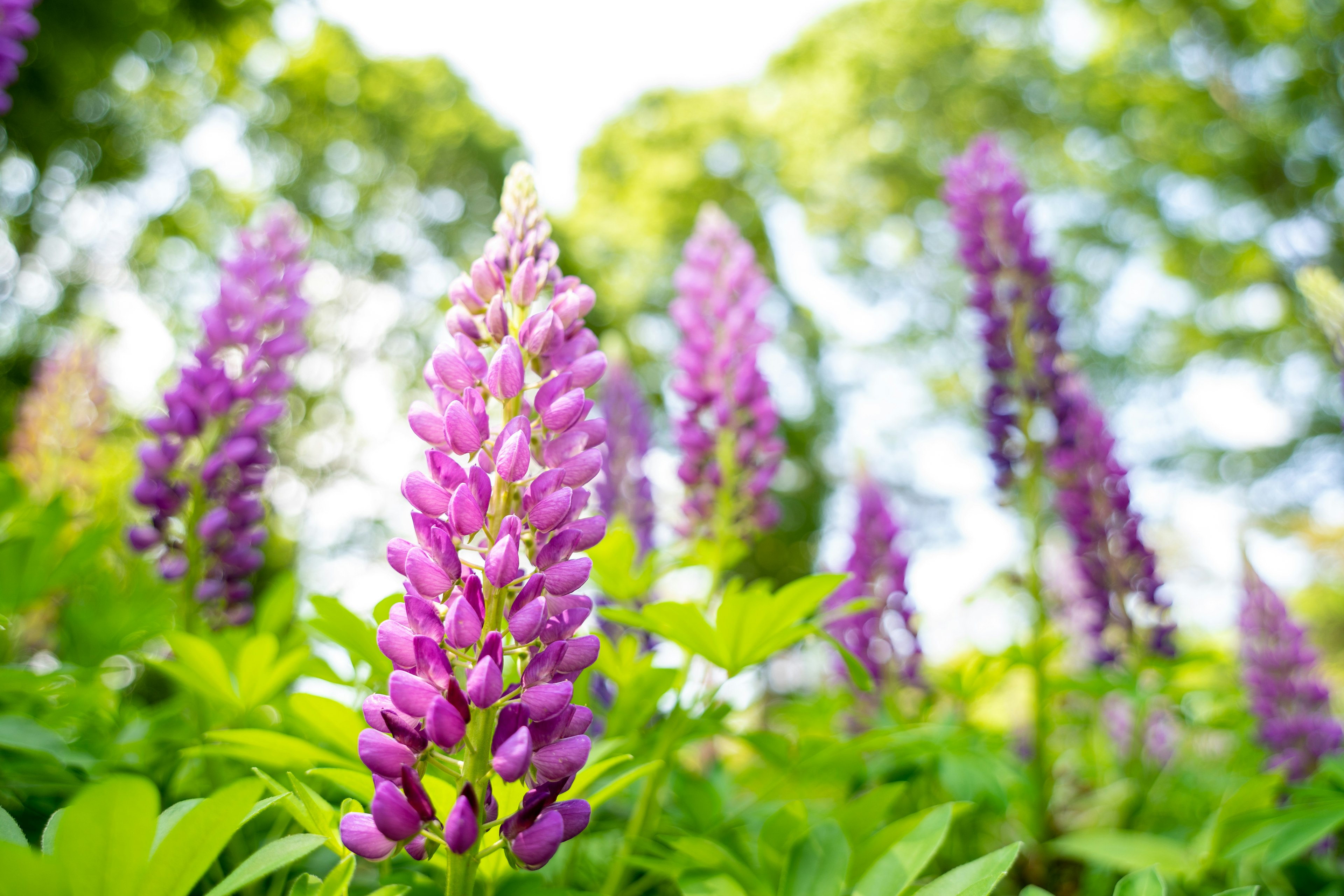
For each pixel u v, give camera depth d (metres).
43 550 2.95
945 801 3.36
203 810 1.23
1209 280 21.34
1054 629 4.91
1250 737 3.76
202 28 14.82
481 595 1.53
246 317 3.28
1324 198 19.66
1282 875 2.94
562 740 1.52
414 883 1.81
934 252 23.97
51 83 12.62
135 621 3.18
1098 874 3.30
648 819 2.43
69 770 2.17
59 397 5.24
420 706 1.44
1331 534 17.89
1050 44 23.14
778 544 21.36
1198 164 20.70
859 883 1.80
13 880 1.14
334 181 22.69
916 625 3.90
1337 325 3.99
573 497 1.73
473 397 1.64
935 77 23.30
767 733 2.66
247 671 2.32
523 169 1.92
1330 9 18.75
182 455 3.06
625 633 3.47
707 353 3.31
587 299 1.83
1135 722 3.80
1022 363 4.11
